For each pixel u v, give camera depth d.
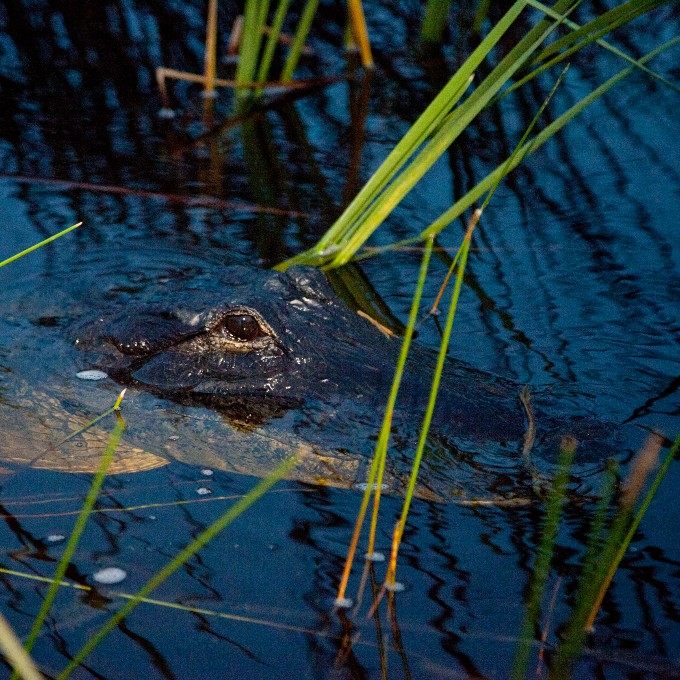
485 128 7.24
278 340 4.02
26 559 3.13
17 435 3.93
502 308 4.87
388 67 8.27
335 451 3.67
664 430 3.74
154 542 3.23
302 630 2.83
